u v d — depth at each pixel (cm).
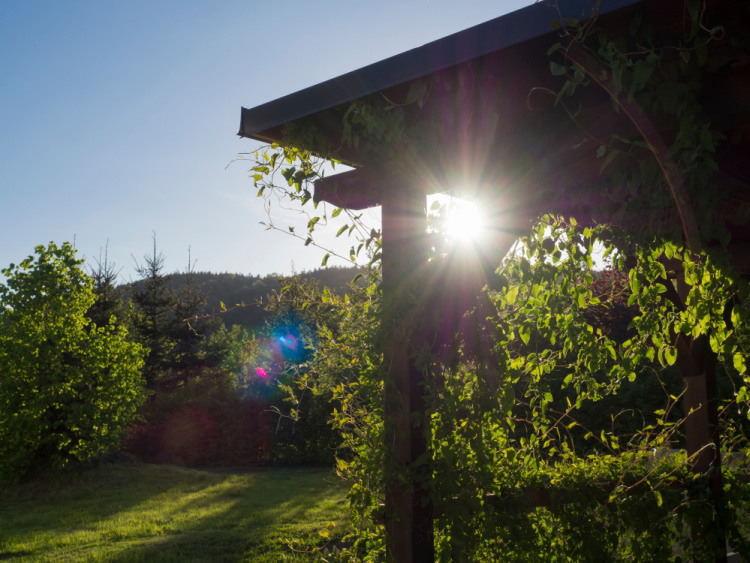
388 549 291
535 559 327
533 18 218
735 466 439
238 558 730
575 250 305
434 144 272
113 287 2572
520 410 430
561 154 266
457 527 287
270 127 303
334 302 358
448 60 239
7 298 1473
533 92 258
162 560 737
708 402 411
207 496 1252
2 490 1391
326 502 1085
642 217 273
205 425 1914
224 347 2709
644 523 363
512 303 335
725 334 348
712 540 379
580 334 352
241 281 8144
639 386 921
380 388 332
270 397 1867
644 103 227
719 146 256
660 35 221
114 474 1527
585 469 377
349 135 281
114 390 1558
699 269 318
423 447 290
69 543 862
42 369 1488
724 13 207
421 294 283
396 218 298
